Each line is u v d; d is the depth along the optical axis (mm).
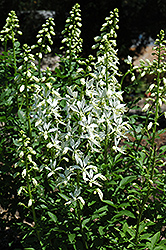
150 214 3350
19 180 3574
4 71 3811
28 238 3143
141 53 11016
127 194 3475
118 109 2869
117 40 9648
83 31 8820
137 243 2941
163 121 8836
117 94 2844
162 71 2834
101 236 3018
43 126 2869
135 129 3539
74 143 2725
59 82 3789
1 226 3840
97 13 8789
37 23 9930
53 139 2799
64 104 3445
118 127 2965
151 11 9953
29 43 9758
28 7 10188
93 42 8812
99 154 3561
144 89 8664
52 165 2797
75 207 3084
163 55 2812
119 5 9188
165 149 3145
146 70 2871
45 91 2867
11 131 3654
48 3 9805
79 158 2646
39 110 2875
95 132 2869
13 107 3686
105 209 2869
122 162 3580
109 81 3062
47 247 3113
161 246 2746
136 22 10039
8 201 3787
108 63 2904
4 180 3771
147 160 3451
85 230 3025
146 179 2873
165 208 3238
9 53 4109
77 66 3916
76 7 3820
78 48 4043
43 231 3223
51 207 3012
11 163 3453
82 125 2662
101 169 3215
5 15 10266
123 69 9750
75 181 3387
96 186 3113
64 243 3158
